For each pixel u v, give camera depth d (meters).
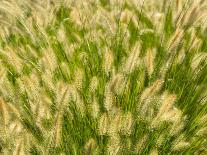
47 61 1.50
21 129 1.30
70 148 1.35
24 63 1.63
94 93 1.42
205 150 1.42
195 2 1.71
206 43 1.77
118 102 1.44
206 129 1.39
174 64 1.59
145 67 1.50
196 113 1.47
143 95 1.35
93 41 1.70
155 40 1.78
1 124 1.28
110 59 1.47
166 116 1.33
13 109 1.35
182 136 1.38
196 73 1.55
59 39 1.71
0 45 1.78
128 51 1.68
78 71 1.41
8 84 1.45
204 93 1.51
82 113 1.39
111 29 1.72
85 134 1.38
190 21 1.68
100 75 1.56
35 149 1.33
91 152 1.28
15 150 1.22
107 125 1.29
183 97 1.53
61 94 1.35
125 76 1.48
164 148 1.37
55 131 1.28
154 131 1.38
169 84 1.54
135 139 1.37
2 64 1.65
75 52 1.68
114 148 1.29
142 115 1.36
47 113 1.36
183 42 1.63
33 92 1.40
